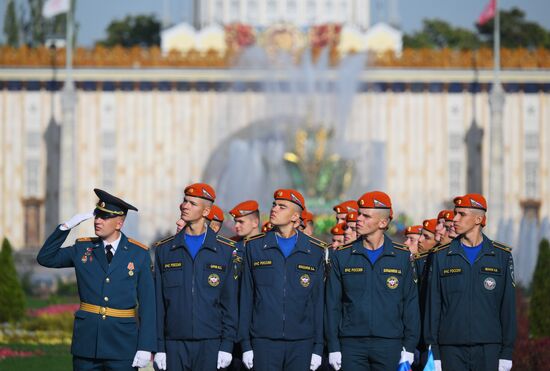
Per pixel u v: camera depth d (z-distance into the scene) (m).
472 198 36.31
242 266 37.09
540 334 68.94
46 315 86.56
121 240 35.12
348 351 36.22
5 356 67.25
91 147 171.88
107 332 34.44
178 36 186.75
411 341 36.19
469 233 36.38
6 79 171.75
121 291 34.66
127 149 172.38
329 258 37.38
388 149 171.25
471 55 171.12
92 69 171.50
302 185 162.25
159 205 171.75
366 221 36.03
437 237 44.47
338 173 162.25
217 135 171.75
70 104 164.12
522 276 143.50
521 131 170.50
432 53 171.38
